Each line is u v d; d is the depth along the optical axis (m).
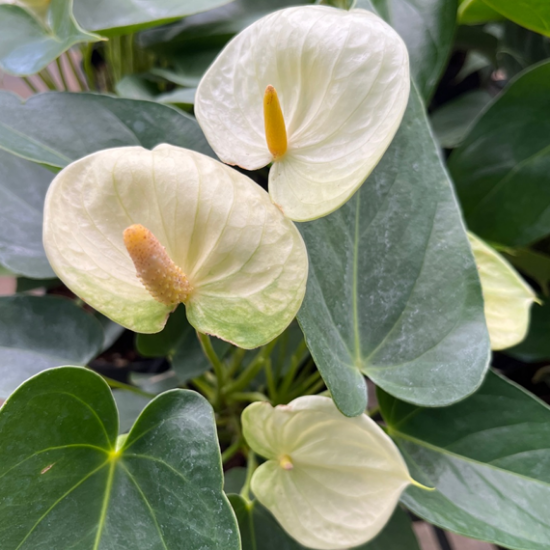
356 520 0.23
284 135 0.20
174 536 0.18
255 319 0.19
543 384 0.44
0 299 0.28
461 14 0.37
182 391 0.20
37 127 0.25
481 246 0.30
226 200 0.19
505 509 0.24
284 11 0.21
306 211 0.19
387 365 0.23
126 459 0.20
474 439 0.26
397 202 0.25
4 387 0.25
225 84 0.22
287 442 0.23
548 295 0.42
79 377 0.19
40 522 0.19
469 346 0.22
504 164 0.35
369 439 0.22
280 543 0.26
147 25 0.30
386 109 0.19
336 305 0.23
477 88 0.54
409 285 0.24
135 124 0.27
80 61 0.46
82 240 0.19
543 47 0.44
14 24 0.29
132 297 0.19
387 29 0.20
